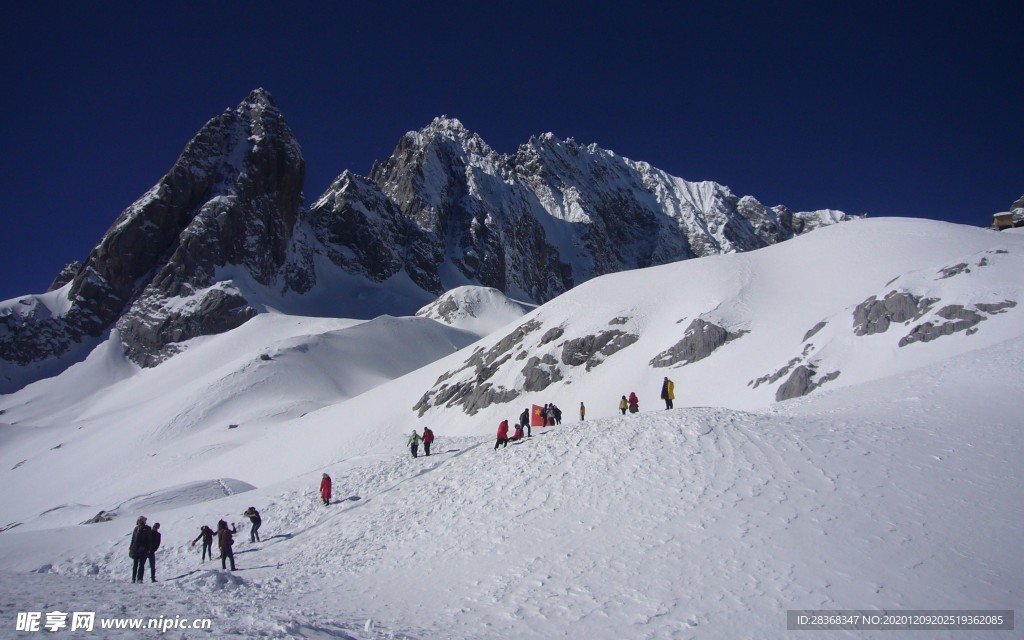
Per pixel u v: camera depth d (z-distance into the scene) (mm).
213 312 185250
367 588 16453
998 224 101938
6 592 14242
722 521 15469
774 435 19828
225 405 108875
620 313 78750
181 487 40094
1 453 112375
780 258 79562
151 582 19484
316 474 31750
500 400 72750
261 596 16109
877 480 16234
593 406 63406
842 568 12797
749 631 11195
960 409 21172
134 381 165875
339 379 127312
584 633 11781
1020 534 13219
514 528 17781
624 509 17188
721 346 62625
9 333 182750
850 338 48281
